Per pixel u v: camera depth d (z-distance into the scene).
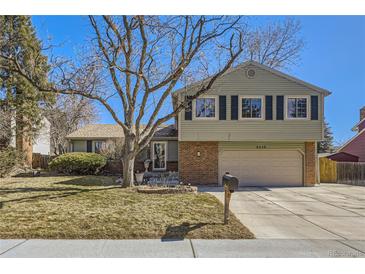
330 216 7.82
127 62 11.16
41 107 24.00
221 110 15.21
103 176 17.73
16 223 6.18
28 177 16.67
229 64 10.69
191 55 10.73
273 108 15.27
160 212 7.32
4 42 12.80
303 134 15.23
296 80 15.31
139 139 11.30
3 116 19.28
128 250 4.93
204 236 5.66
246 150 15.91
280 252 4.89
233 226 6.27
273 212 8.31
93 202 8.36
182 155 15.74
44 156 24.08
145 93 10.89
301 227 6.54
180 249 4.99
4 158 16.84
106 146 20.38
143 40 10.63
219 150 15.83
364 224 6.89
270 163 15.95
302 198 11.27
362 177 16.45
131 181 11.45
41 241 5.33
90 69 10.68
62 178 15.82
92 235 5.61
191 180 15.67
